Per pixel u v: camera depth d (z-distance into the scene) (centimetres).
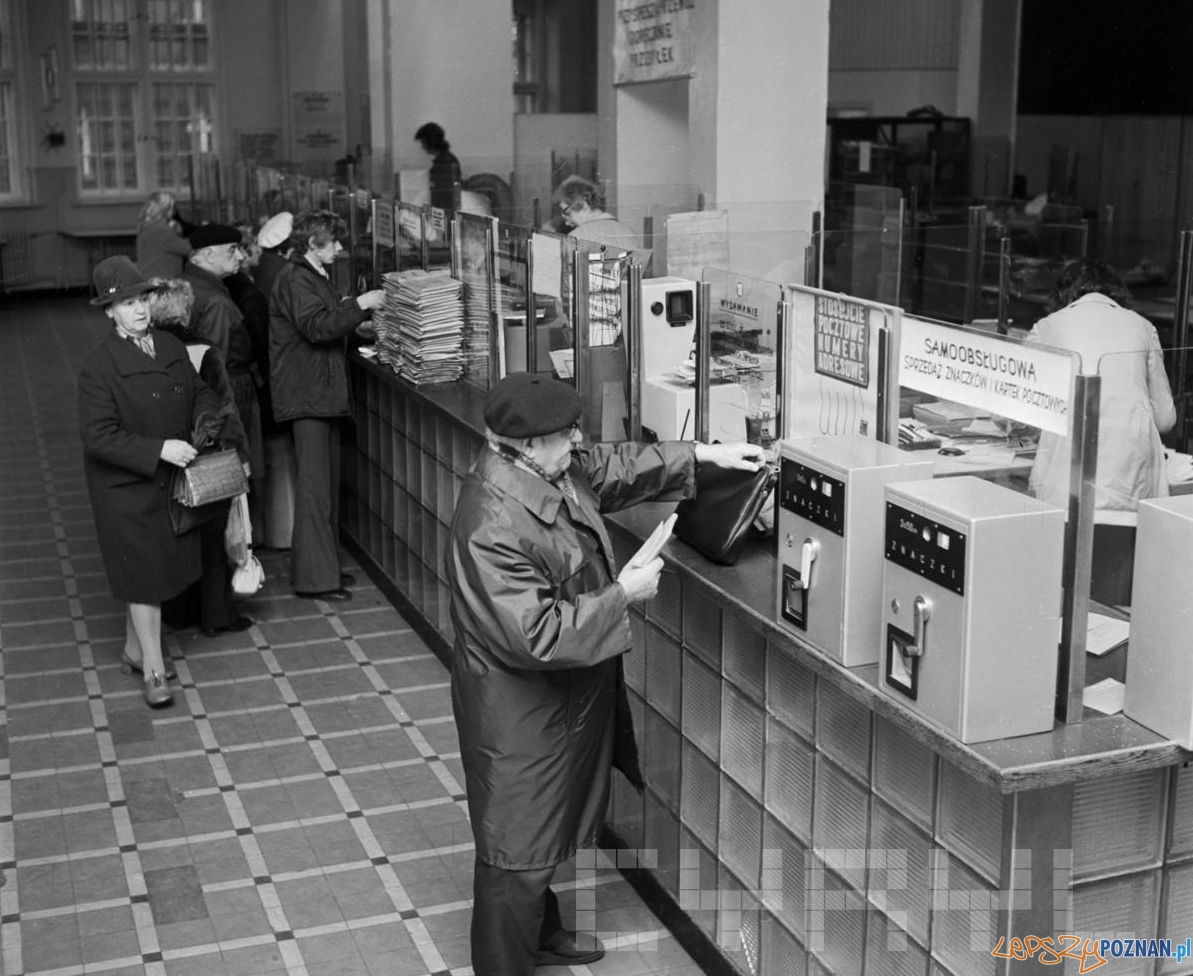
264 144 1777
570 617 279
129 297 470
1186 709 220
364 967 344
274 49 1766
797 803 288
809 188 805
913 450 272
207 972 342
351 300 576
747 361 343
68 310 1566
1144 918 239
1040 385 232
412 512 578
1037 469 235
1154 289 823
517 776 294
